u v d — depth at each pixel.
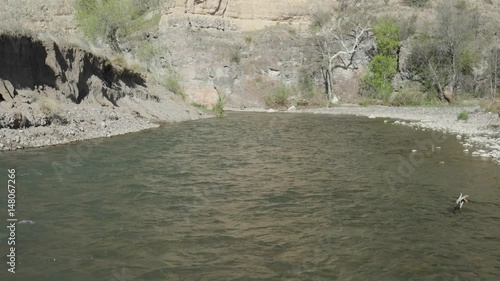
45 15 34.03
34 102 17.75
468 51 49.41
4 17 19.75
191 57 54.91
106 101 24.05
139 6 65.50
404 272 5.94
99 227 7.52
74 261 6.04
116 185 10.59
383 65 52.19
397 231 7.66
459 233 7.59
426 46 50.75
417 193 10.39
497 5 60.62
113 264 5.99
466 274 5.90
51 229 7.32
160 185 10.77
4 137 14.90
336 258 6.39
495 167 13.51
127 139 18.70
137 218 8.09
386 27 53.09
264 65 56.16
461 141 19.38
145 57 51.94
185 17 57.59
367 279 5.69
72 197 9.36
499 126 24.28
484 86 48.72
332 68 55.69
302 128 25.91
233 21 61.50
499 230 7.77
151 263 6.07
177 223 7.88
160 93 33.06
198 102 44.75
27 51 18.36
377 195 10.18
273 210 8.86
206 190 10.39
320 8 63.44
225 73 54.94
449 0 57.91
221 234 7.34
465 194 10.33
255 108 50.50
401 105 47.78
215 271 5.86
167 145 17.53
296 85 55.53
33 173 11.40
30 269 5.73
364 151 16.77
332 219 8.32
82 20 39.34
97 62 24.39
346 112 41.00
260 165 13.75
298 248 6.77
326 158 15.18
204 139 19.86
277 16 63.25
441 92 48.72
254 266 6.05
